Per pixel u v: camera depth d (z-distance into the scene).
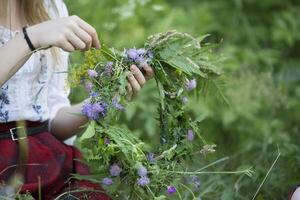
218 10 4.80
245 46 4.61
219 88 2.13
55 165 1.98
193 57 2.05
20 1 2.05
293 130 3.32
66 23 1.81
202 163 2.51
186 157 1.99
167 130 1.98
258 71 3.86
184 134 1.98
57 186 1.97
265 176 2.31
